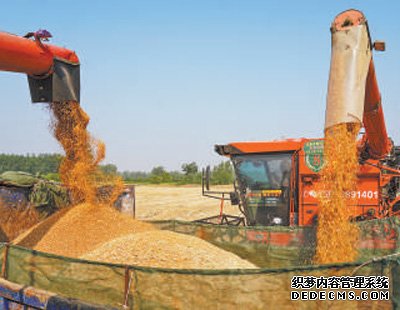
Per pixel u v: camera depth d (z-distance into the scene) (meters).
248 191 8.62
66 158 6.98
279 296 3.62
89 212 7.05
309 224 7.84
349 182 5.20
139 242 5.33
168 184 44.78
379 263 3.56
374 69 5.55
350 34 4.96
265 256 6.55
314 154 7.91
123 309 3.93
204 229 7.09
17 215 7.94
